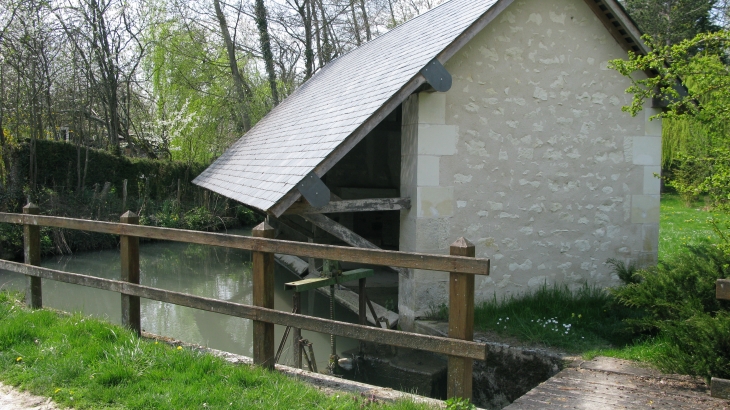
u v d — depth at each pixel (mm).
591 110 7250
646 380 4320
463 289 3359
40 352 4273
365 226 11062
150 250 15883
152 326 8523
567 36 7121
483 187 6848
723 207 4859
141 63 23672
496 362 5516
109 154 17672
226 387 3701
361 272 6672
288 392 3645
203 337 8000
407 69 6422
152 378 3852
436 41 6762
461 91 6703
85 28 18953
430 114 6570
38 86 16094
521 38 6945
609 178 7344
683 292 4895
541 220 7109
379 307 7617
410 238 6750
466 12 7168
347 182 10867
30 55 15383
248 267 13703
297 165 6371
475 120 6781
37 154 15227
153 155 24266
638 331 5336
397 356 6461
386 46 9773
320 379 4043
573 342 5457
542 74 7047
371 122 5855
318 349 7383
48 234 13797
